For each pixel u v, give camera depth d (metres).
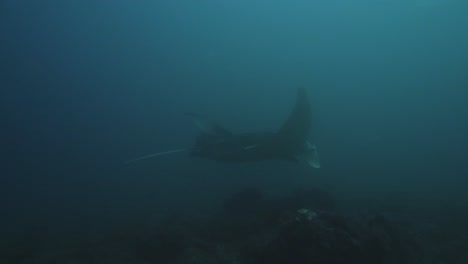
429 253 7.11
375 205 12.60
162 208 15.18
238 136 8.48
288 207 9.21
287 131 8.42
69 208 17.67
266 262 5.79
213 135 8.93
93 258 7.23
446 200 14.76
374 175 23.48
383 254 5.57
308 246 5.42
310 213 5.84
